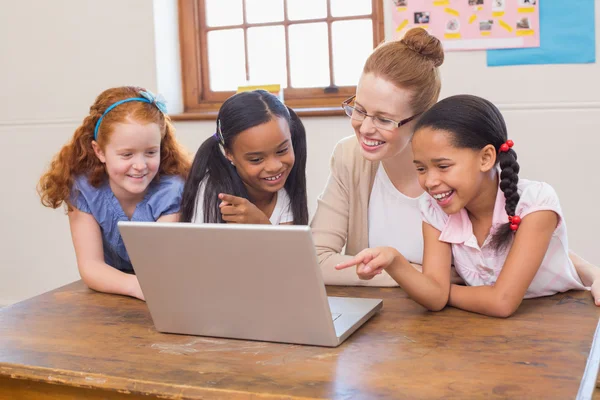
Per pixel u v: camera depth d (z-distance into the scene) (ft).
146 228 4.06
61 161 6.08
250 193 6.09
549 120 9.50
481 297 4.43
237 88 10.52
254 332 4.13
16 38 11.90
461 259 4.91
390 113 5.00
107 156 5.82
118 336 4.35
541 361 3.60
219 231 3.87
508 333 4.07
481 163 4.39
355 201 5.92
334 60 10.99
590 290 4.86
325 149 10.59
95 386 3.66
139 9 11.16
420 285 4.51
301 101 11.09
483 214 4.74
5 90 12.10
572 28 9.25
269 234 3.76
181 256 4.05
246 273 3.94
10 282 12.53
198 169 6.02
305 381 3.48
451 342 3.96
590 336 3.96
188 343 4.16
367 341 4.04
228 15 11.46
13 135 12.16
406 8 9.80
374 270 4.37
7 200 12.36
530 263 4.38
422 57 5.10
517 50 9.47
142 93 5.95
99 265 5.69
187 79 11.68
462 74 9.73
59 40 11.68
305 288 3.84
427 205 4.92
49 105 11.89
